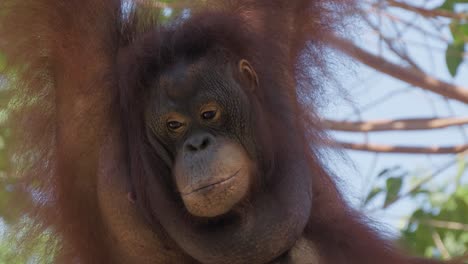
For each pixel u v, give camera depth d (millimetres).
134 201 8109
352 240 8766
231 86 7707
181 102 7516
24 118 8750
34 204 8867
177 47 7699
